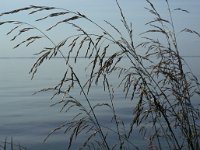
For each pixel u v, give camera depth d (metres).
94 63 2.73
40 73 110.00
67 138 18.27
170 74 2.96
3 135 20.48
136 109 2.82
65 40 2.71
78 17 2.69
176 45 3.10
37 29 2.68
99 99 37.03
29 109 32.75
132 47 2.84
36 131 21.45
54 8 2.66
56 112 29.27
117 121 3.51
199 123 8.10
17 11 2.64
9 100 41.97
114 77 61.56
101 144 3.26
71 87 2.94
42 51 2.68
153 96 2.80
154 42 3.06
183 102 2.99
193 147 2.87
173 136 3.03
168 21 3.13
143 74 2.88
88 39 2.73
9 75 105.44
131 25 2.83
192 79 3.17
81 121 2.97
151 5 3.13
